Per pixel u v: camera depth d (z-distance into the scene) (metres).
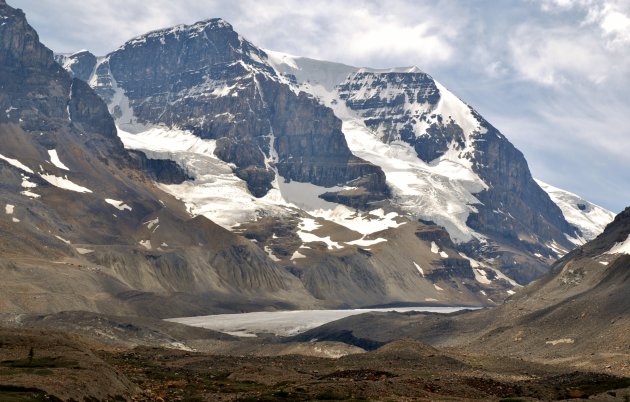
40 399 101.81
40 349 141.25
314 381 147.88
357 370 163.88
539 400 134.25
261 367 173.38
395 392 136.00
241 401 124.56
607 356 194.88
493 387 149.50
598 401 136.25
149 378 151.12
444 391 142.25
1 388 104.38
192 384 144.50
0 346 143.38
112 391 118.31
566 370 182.25
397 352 197.25
